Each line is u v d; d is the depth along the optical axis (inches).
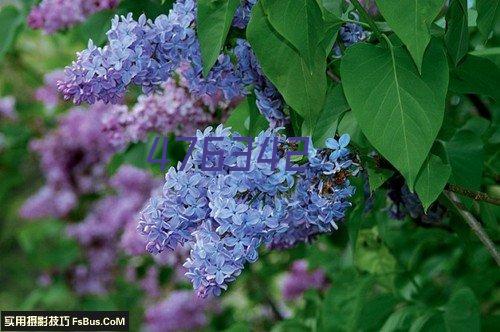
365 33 38.4
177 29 37.1
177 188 34.5
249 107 40.3
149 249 35.2
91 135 81.3
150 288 84.4
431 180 35.6
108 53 36.4
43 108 84.7
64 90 36.5
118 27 36.9
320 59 35.4
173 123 46.8
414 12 32.8
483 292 49.7
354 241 45.1
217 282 33.8
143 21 37.0
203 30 36.1
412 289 51.9
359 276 50.0
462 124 48.6
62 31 52.0
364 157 36.0
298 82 35.5
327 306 49.7
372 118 34.0
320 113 36.4
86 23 46.6
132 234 75.7
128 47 36.8
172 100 46.3
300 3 34.6
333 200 35.0
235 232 33.8
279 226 34.3
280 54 35.5
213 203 34.0
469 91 39.9
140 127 47.1
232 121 41.2
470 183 41.7
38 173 98.1
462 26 37.3
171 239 35.1
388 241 51.8
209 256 33.8
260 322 85.4
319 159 34.7
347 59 34.5
